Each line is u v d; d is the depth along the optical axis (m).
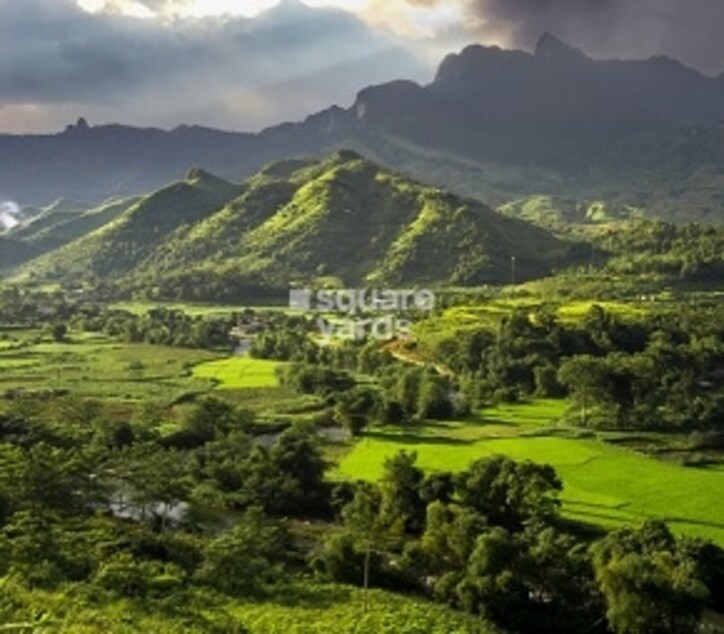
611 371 164.88
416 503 110.12
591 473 130.75
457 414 175.12
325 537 105.50
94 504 112.12
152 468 116.00
